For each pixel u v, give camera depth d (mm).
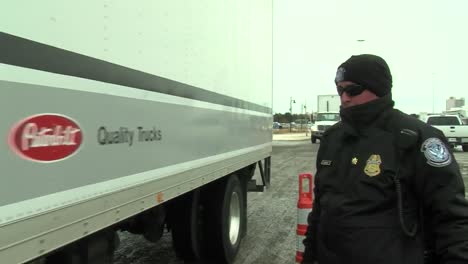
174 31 4090
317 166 2633
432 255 2320
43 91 2402
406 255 2223
